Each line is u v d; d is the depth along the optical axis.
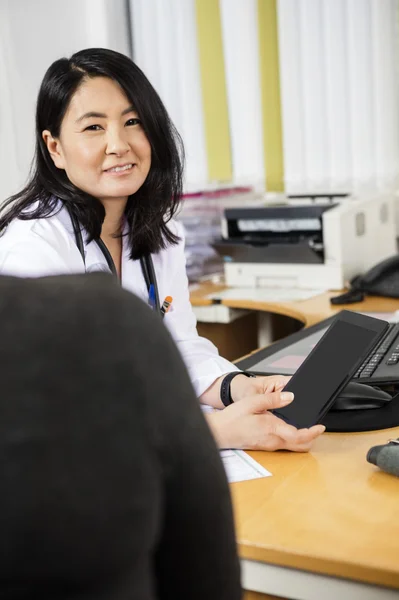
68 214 1.46
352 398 1.23
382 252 2.82
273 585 0.83
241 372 1.36
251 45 3.24
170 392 0.41
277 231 2.60
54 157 1.47
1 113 3.23
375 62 3.04
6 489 0.34
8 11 3.17
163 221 1.56
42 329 0.37
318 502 0.92
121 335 0.39
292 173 3.26
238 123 3.33
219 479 0.44
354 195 2.81
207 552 0.45
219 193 2.92
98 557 0.36
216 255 2.93
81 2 3.30
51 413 0.36
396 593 0.76
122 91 1.40
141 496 0.37
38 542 0.34
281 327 2.82
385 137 3.08
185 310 1.65
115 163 1.41
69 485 0.35
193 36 3.34
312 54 3.13
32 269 1.34
